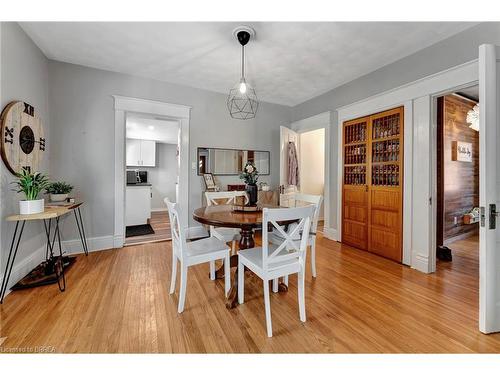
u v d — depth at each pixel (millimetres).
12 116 2082
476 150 4176
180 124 3744
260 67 3072
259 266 1641
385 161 3039
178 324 1648
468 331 1596
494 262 1581
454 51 2309
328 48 2588
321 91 3938
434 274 2543
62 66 2955
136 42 2514
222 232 2555
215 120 4027
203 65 3035
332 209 3902
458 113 3801
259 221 1801
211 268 2359
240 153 4266
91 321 1662
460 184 3910
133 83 3359
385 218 3033
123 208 3375
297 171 4496
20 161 2223
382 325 1659
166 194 7156
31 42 2467
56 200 2674
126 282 2283
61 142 2973
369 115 3236
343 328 1626
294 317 1751
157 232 4273
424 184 2598
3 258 2010
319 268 2701
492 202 1567
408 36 2354
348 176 3598
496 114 1570
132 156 6410
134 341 1475
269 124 4531
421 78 2578
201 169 3936
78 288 2146
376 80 3102
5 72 2039
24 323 1627
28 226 2414
